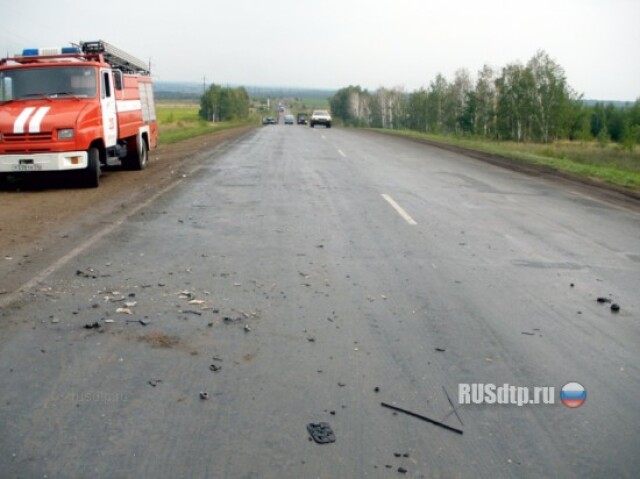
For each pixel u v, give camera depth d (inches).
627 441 132.0
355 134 1708.9
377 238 327.9
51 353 167.3
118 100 556.7
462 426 135.9
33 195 454.9
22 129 453.7
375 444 127.2
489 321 204.5
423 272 262.5
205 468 116.7
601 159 1007.6
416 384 155.8
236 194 474.3
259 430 131.1
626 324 206.2
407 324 199.0
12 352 167.3
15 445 122.6
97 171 496.7
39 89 500.4
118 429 129.7
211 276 245.0
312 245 306.2
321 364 165.9
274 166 701.3
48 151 460.1
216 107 4362.7
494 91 2266.2
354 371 162.2
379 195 488.4
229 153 877.8
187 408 139.6
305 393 148.9
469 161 858.1
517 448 127.9
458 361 171.2
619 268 281.3
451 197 491.5
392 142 1307.8
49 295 214.8
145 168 667.4
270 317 200.8
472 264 279.1
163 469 116.1
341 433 131.0
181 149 956.0
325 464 119.3
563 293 239.3
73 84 503.5
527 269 273.9
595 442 131.2
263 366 163.5
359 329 193.0
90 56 522.6
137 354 168.4
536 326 201.6
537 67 2059.5
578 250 315.9
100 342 175.6
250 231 336.8
